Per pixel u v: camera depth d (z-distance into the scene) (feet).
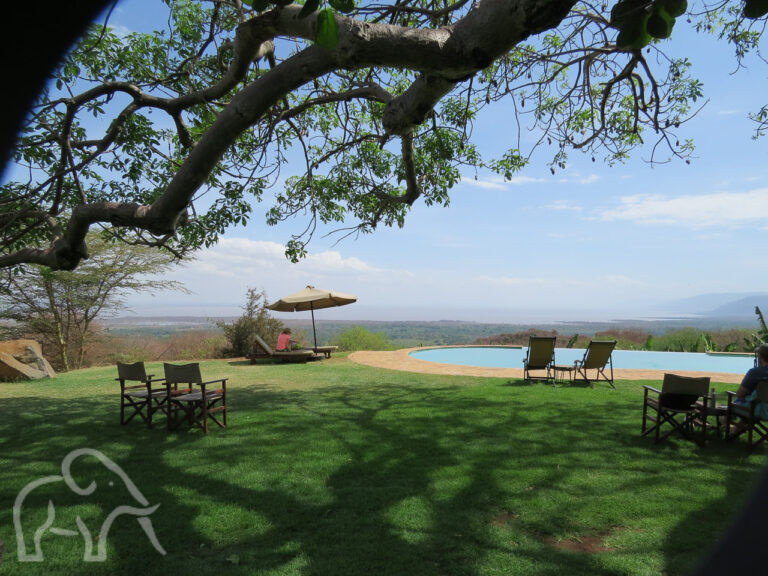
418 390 31.24
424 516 12.29
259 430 21.09
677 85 17.90
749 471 15.43
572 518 12.09
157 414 25.08
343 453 17.54
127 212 8.55
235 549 10.77
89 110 16.28
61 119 16.90
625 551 10.49
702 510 12.44
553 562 10.10
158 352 71.26
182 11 19.10
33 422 23.38
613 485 14.24
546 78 16.83
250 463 16.53
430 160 22.75
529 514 12.33
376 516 12.31
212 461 16.83
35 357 41.75
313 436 19.92
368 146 23.70
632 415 23.47
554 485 14.25
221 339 65.92
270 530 11.62
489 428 20.98
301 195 21.76
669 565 9.86
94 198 20.45
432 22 13.16
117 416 24.62
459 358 62.85
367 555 10.44
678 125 14.55
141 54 18.98
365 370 42.19
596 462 16.38
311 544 10.93
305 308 57.36
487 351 68.08
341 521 12.06
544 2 4.34
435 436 19.70
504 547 10.75
